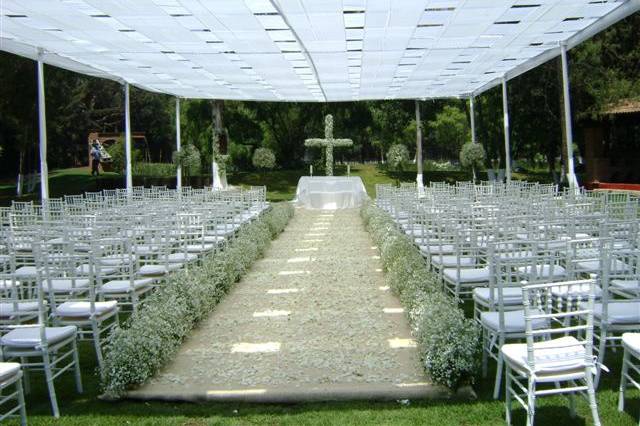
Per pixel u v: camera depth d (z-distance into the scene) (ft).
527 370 10.61
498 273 12.64
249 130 98.99
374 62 44.91
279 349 15.97
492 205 27.61
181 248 25.18
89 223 23.00
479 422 11.64
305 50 39.86
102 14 30.17
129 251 17.72
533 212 24.62
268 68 47.19
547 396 12.76
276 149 104.78
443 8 29.68
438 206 27.09
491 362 15.06
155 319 15.16
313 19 31.35
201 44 37.86
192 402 13.06
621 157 78.89
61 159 119.65
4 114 77.20
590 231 19.94
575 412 11.73
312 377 13.85
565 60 40.34
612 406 12.14
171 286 18.07
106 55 41.98
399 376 13.75
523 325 12.74
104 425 11.98
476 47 40.09
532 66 48.14
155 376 14.15
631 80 79.15
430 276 18.80
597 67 75.00
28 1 27.66
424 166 108.88
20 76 72.13
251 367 14.64
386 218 35.88
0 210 30.86
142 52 40.86
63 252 19.03
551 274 14.08
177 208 31.73
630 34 78.59
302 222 48.52
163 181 88.12
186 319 17.19
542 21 33.35
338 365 14.58
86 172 113.50
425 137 111.65
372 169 100.78
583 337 15.67
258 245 30.30
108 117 132.98
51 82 77.92
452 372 12.76
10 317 14.83
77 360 13.96
